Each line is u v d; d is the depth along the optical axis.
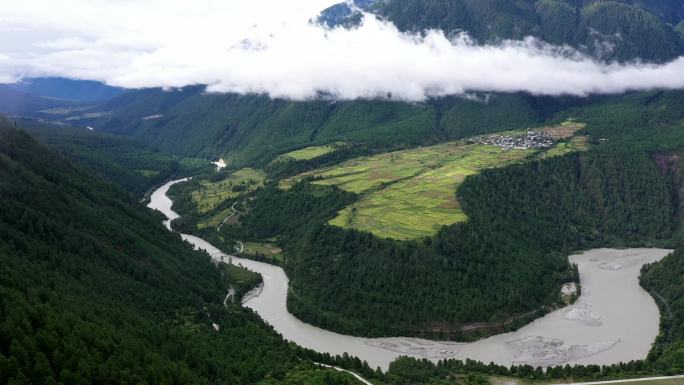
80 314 176.75
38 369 135.75
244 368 188.88
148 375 153.88
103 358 153.75
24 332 146.50
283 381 183.12
